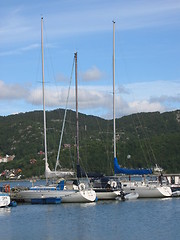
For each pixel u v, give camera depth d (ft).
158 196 173.37
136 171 168.55
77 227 111.45
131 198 168.96
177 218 123.85
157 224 114.52
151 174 176.96
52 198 157.69
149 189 171.94
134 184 172.76
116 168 171.01
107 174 289.74
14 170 479.00
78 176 162.09
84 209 143.33
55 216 129.70
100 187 169.27
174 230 106.01
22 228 111.65
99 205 152.76
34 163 448.65
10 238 100.07
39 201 159.33
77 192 156.76
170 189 175.83
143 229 107.76
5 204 151.84
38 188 161.38
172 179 200.44
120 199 166.50
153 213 133.90
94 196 160.56
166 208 145.07
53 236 101.19
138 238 97.55
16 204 155.53
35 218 126.82
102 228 109.70
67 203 157.89
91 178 170.60
